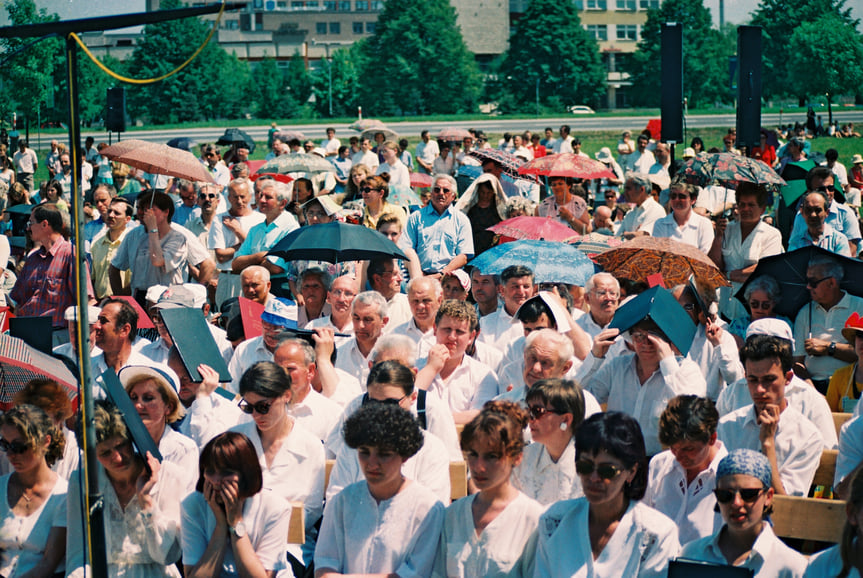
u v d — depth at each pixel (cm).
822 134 5431
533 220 1023
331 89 10856
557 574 427
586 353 678
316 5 13562
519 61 10831
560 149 3478
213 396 609
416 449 449
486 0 12369
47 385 546
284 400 529
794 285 761
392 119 8238
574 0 12069
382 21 10931
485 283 863
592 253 969
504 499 450
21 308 940
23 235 1409
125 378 529
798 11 8956
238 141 2350
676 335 584
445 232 1059
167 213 966
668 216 1020
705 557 439
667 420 490
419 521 459
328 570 464
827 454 556
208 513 471
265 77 10519
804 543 533
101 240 1067
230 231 1118
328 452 581
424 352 747
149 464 475
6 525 501
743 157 1023
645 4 12294
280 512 470
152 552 482
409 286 757
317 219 1084
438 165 2525
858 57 7394
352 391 663
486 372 671
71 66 351
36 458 498
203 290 852
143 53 9469
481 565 445
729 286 854
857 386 662
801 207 988
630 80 10700
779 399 547
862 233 1315
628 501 427
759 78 1165
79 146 358
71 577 474
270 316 718
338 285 791
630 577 418
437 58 10838
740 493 419
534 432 504
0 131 3212
